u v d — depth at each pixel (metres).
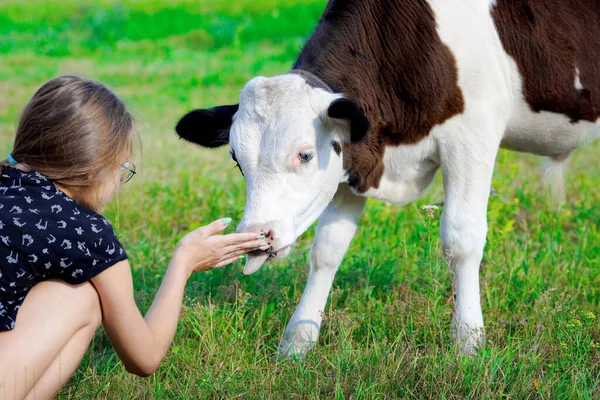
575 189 6.97
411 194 4.40
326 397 3.36
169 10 20.59
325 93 3.80
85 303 2.73
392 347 3.77
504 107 4.29
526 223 6.06
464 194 4.16
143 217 6.22
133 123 2.86
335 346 3.96
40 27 19.95
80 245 2.65
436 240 4.70
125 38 18.27
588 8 4.52
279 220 3.64
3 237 2.60
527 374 3.44
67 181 2.75
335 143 3.86
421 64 4.06
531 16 4.31
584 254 5.25
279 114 3.71
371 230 5.81
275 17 18.64
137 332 2.80
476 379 3.35
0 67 14.85
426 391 3.35
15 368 2.61
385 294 4.69
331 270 4.27
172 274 2.97
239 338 3.91
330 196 3.96
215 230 3.05
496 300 4.47
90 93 2.74
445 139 4.15
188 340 3.92
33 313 2.67
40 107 2.70
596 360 3.66
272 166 3.67
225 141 4.08
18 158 2.75
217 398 3.43
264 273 4.85
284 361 3.79
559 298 4.11
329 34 4.11
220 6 21.78
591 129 4.68
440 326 3.89
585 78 4.51
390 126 4.16
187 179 7.06
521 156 8.25
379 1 4.09
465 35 4.11
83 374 3.56
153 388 3.44
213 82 12.68
